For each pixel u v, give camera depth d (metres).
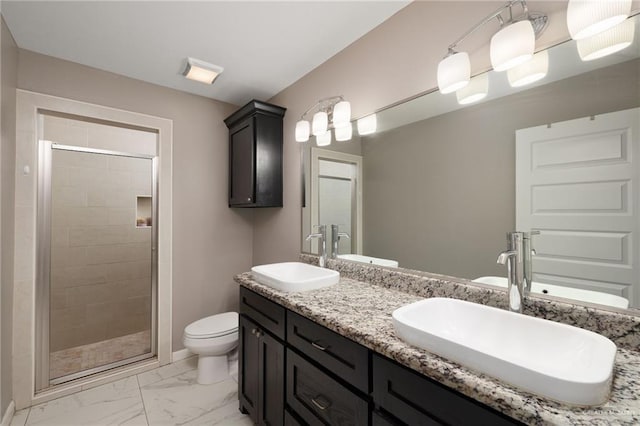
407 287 1.42
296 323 1.27
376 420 0.88
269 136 2.33
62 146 2.21
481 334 0.98
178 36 1.71
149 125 2.28
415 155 1.44
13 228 1.72
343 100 1.84
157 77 2.21
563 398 0.57
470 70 1.20
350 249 1.78
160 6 1.46
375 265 1.63
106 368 2.18
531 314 1.01
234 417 1.73
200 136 2.55
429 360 0.74
